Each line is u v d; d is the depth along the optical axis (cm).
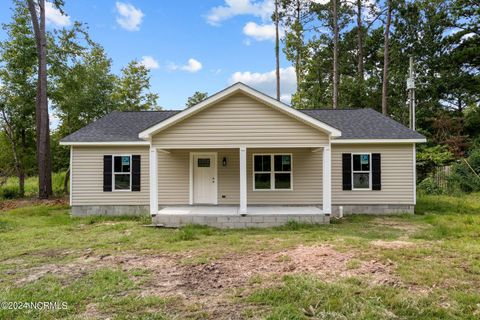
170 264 596
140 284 495
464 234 801
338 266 551
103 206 1227
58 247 729
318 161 1216
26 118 1911
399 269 528
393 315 379
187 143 988
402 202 1205
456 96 2708
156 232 900
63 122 2180
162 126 974
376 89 2664
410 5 2484
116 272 546
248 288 471
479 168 1773
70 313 397
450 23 2627
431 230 867
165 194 1230
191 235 832
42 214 1243
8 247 731
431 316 378
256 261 600
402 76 2506
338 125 1320
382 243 702
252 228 969
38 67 1709
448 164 1911
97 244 752
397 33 2684
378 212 1209
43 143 1647
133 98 2884
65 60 1872
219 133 986
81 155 1227
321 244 704
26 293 455
